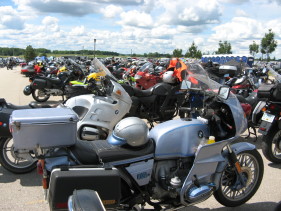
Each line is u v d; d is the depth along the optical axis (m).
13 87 16.25
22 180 4.44
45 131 2.51
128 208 2.90
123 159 2.81
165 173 3.09
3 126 4.09
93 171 2.41
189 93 3.85
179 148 3.10
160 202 3.13
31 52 60.69
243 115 3.52
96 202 1.65
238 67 11.56
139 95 6.82
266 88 5.07
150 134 3.14
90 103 5.05
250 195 3.72
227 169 3.52
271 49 35.69
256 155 3.69
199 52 53.50
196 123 3.25
